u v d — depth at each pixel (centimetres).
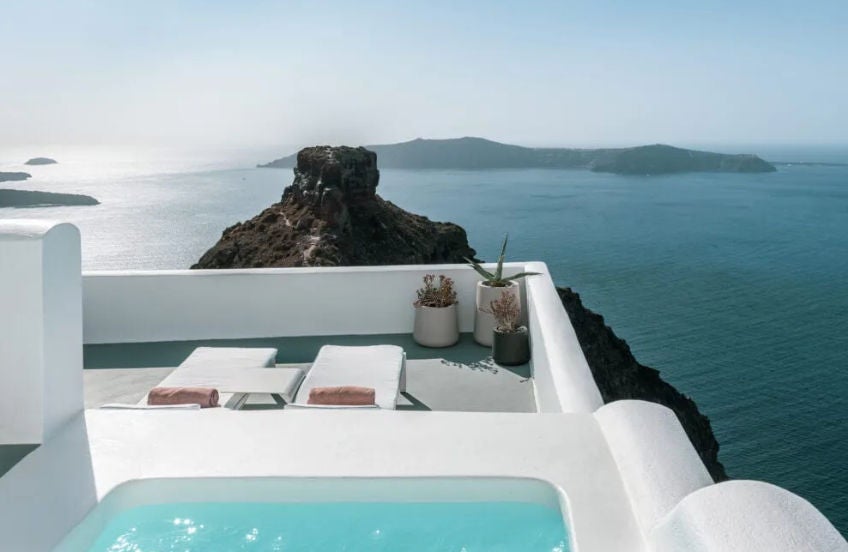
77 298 261
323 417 264
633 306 11988
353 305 540
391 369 393
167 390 319
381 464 222
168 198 18862
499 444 235
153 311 530
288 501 216
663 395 4738
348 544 197
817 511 128
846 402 7712
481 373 459
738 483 141
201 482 215
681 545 134
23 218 251
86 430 250
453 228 3834
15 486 211
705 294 12650
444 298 519
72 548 187
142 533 204
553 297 450
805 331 10312
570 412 262
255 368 396
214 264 2905
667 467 198
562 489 204
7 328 232
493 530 200
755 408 7669
